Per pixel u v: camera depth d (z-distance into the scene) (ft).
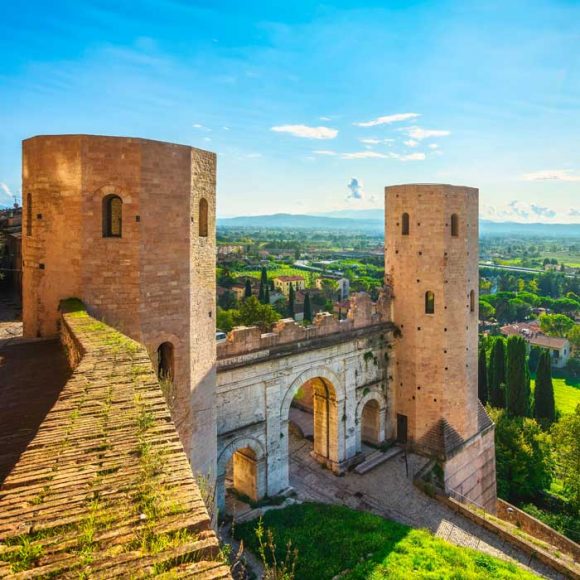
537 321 501.15
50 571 16.22
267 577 33.22
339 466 118.73
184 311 64.54
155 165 60.23
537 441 166.30
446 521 104.01
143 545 17.62
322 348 112.27
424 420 127.85
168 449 24.75
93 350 40.47
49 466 22.68
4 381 47.42
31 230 62.64
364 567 77.71
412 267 128.16
